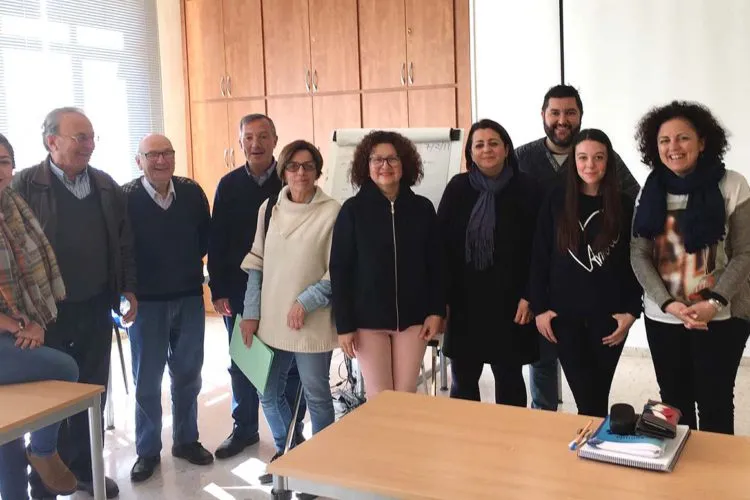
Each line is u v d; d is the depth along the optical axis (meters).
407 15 5.20
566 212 2.34
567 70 4.76
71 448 2.88
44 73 5.14
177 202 3.03
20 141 4.98
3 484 2.50
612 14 4.59
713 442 1.62
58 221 2.66
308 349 2.64
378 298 2.52
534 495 1.39
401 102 5.31
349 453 1.61
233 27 5.88
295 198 2.72
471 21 5.00
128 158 5.89
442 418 1.82
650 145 2.33
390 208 2.52
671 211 2.25
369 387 2.59
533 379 3.32
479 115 5.08
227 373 4.70
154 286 2.99
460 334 2.64
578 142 2.31
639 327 4.77
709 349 2.24
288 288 2.66
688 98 4.46
